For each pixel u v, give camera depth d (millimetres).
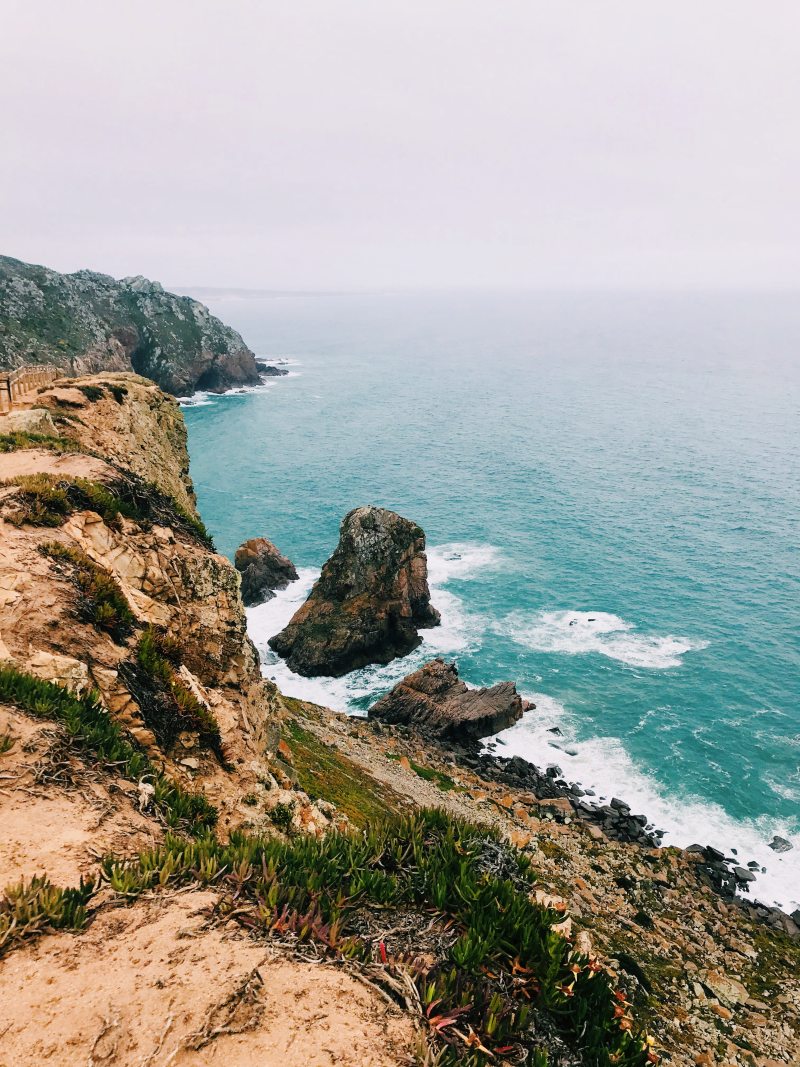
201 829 9195
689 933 31922
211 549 23906
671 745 52625
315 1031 5105
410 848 8656
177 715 13453
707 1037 23078
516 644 67625
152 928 6164
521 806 43250
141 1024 4984
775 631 68188
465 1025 5707
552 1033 6188
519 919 7203
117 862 7105
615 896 33656
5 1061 4629
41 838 7492
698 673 61781
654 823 44875
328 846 8430
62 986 5359
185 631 17922
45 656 11477
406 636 67000
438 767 47250
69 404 32188
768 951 31938
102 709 11133
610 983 7062
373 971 5941
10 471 20391
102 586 14508
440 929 7184
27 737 9234
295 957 5969
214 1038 4926
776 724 54656
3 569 13477
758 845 42906
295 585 81438
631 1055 6293
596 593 77312
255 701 21562
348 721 52719
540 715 56750
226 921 6359
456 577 82250
